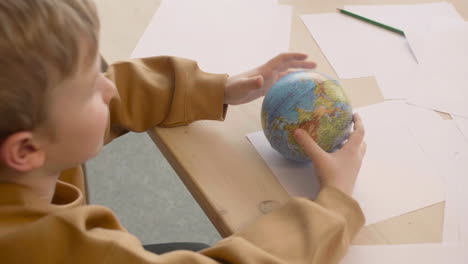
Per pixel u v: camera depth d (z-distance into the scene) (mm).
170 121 744
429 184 664
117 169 1616
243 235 580
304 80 668
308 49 903
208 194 641
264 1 1017
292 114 649
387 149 712
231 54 885
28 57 434
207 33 924
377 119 760
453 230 610
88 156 556
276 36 928
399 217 625
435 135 738
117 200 1536
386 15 993
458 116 771
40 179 549
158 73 791
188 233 1475
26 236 468
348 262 577
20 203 511
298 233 578
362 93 811
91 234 491
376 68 863
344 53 896
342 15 996
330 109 654
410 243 596
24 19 426
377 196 647
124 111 755
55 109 480
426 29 953
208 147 711
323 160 643
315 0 1035
